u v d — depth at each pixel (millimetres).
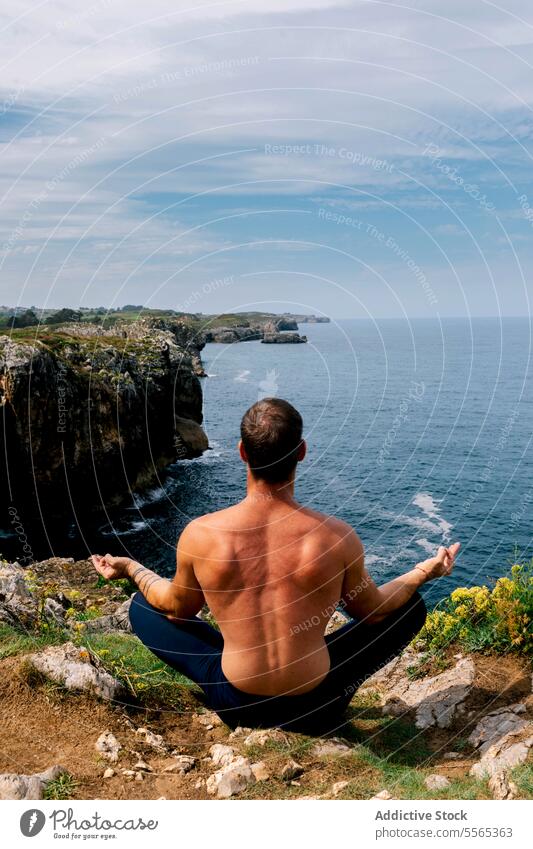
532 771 3230
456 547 3486
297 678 3176
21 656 3895
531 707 3957
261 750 3342
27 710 3469
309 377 55281
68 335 31797
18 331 30219
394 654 3492
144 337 34688
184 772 3211
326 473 33531
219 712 3500
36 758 3137
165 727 3725
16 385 26875
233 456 38062
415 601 3445
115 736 3396
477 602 5039
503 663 4566
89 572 8906
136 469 32156
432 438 43250
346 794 3057
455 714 4012
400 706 4211
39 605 5098
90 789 2965
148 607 3643
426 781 3254
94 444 29641
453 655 4801
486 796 3094
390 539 25203
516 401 59344
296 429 2986
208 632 3604
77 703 3580
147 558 27047
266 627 3131
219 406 44812
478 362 94938
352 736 3828
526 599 4863
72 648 3996
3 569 5938
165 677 4383
